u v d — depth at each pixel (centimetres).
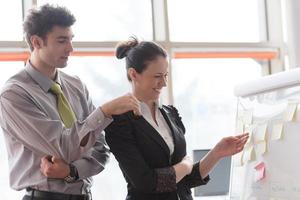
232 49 429
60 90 215
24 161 205
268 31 454
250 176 214
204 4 427
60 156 197
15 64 355
